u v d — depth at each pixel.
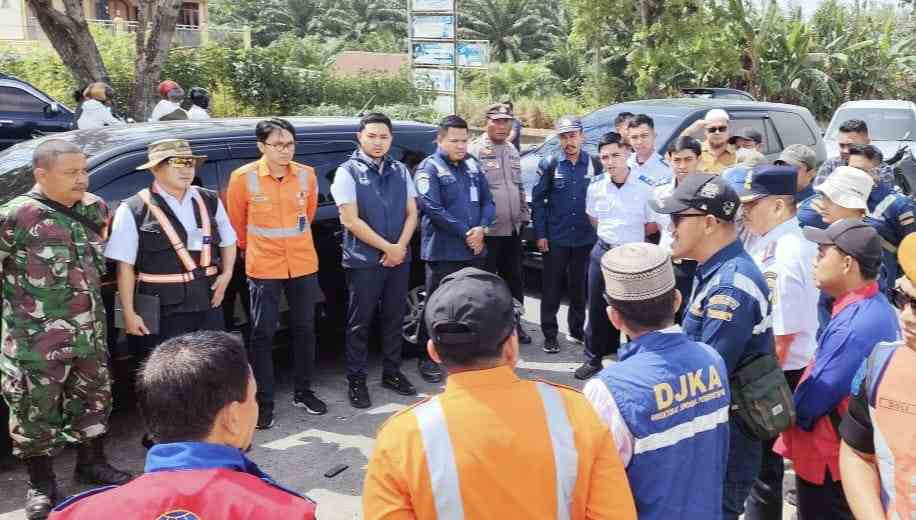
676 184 4.82
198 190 4.02
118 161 4.21
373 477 1.62
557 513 1.59
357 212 4.66
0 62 16.14
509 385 1.65
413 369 5.55
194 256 3.94
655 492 1.93
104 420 3.69
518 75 29.12
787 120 8.72
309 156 5.09
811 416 2.54
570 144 5.54
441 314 1.65
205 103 10.09
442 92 20.20
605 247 5.05
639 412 1.91
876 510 1.86
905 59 26.70
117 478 3.82
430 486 1.56
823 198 3.80
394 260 4.75
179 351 1.53
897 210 4.77
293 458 4.14
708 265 2.56
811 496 2.64
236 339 1.61
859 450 1.96
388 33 38.88
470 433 1.58
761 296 2.47
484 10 39.41
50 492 3.59
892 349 1.85
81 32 12.15
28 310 3.41
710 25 21.47
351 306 4.78
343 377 5.34
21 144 4.84
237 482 1.44
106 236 3.71
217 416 1.50
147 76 12.72
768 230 3.12
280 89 18.84
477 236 5.02
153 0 12.79
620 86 26.17
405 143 5.61
